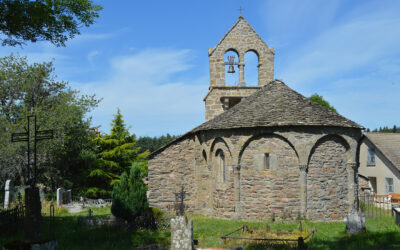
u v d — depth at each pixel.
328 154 16.78
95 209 23.67
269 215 16.47
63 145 29.31
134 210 15.04
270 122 16.41
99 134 38.88
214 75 23.62
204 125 19.89
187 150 21.31
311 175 16.41
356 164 17.42
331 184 16.70
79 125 31.53
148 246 11.38
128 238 12.95
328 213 16.48
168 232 14.30
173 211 19.86
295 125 16.22
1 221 12.59
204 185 19.98
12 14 10.70
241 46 24.02
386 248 10.80
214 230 14.48
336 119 17.03
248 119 17.25
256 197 16.81
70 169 35.28
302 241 10.62
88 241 12.34
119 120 39.25
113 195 15.40
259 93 19.91
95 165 35.66
